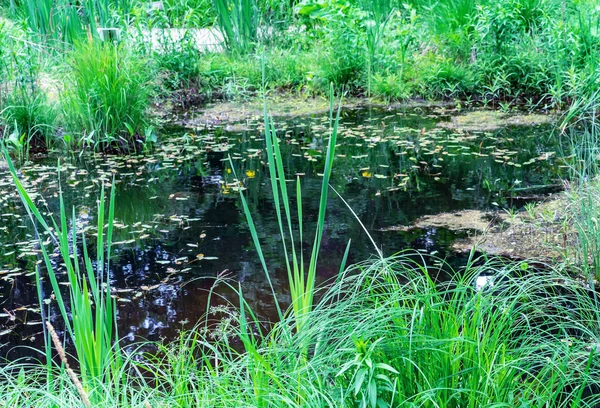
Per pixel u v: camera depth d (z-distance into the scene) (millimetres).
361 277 3016
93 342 2639
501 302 2957
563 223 4742
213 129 8148
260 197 5867
